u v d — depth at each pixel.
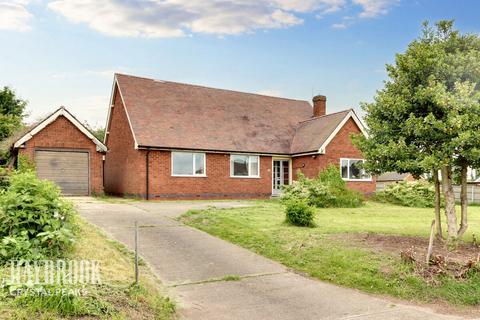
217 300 6.96
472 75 9.27
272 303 6.88
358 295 7.37
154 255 9.35
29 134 19.92
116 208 16.19
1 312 4.50
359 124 25.77
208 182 23.70
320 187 19.34
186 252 9.78
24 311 4.59
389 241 10.02
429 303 7.03
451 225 9.68
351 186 25.58
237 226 12.15
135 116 22.92
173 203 19.36
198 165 23.47
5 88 37.62
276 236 10.87
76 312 4.91
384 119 10.26
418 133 9.07
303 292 7.46
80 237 8.75
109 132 27.23
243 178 24.98
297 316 6.32
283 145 26.84
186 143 22.88
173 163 22.66
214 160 23.98
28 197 7.21
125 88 24.44
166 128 23.22
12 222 6.95
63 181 20.69
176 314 6.24
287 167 27.22
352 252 9.05
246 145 25.17
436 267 7.82
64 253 7.29
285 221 12.74
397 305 6.89
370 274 8.01
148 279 7.53
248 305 6.76
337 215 15.92
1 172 11.23
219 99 28.02
